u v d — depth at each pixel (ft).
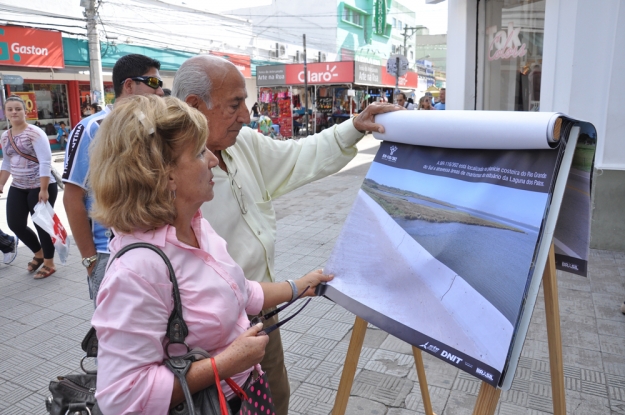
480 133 4.45
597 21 14.40
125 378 3.36
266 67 67.15
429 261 4.69
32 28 41.88
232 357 3.65
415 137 5.24
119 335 3.38
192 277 3.76
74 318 11.93
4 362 10.00
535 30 16.88
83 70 49.62
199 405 3.64
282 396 6.23
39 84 50.03
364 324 5.31
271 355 5.99
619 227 15.23
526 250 3.94
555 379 4.99
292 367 9.57
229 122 5.27
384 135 5.74
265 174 6.45
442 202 4.81
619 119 14.61
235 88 5.21
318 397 8.62
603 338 10.14
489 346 3.92
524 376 8.94
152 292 3.49
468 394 8.51
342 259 5.49
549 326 4.92
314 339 10.64
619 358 9.40
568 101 15.21
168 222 3.73
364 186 5.75
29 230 14.79
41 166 13.65
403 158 5.53
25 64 41.63
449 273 4.47
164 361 3.62
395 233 5.14
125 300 3.41
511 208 4.20
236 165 5.77
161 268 3.56
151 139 3.57
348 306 5.09
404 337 4.52
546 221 3.96
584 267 5.17
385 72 75.51
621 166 14.88
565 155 4.09
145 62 8.31
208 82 5.09
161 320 3.54
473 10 17.78
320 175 6.58
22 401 8.74
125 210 3.56
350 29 115.34
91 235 7.56
